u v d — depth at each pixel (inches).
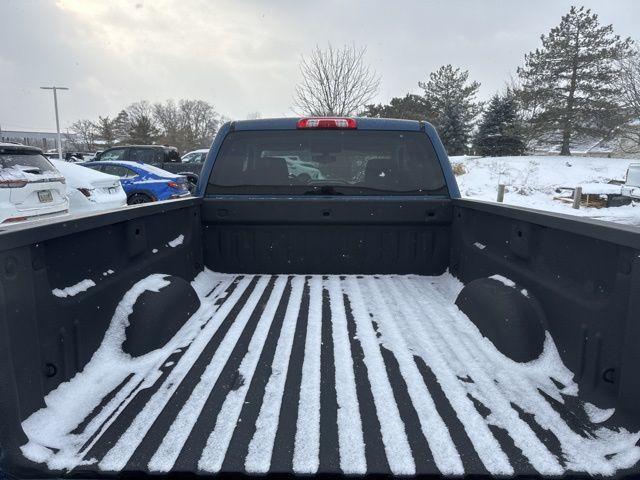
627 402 57.8
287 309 108.3
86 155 1084.5
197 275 130.2
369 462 54.7
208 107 3580.2
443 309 107.7
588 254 69.5
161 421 63.4
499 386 73.4
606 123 1448.1
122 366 79.6
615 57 1360.7
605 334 64.1
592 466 53.6
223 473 52.8
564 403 68.2
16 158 257.8
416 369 79.3
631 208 748.6
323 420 64.1
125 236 91.1
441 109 1926.7
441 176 133.0
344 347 88.0
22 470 52.4
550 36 1504.7
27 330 58.0
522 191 1013.2
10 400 53.0
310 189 133.2
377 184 133.6
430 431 61.4
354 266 134.8
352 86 1121.4
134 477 53.0
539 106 1544.0
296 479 52.8
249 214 131.7
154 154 624.7
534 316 83.0
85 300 73.9
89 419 63.8
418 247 133.9
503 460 55.1
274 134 133.2
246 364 81.3
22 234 55.9
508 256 98.1
